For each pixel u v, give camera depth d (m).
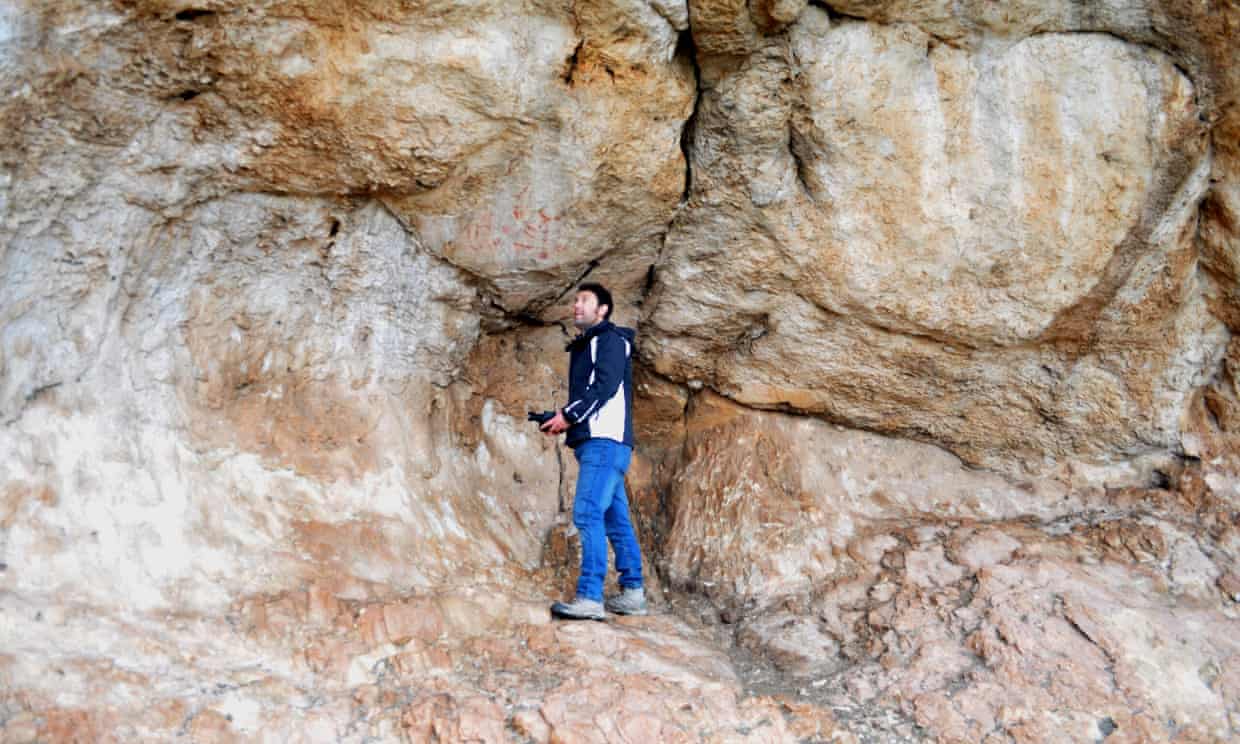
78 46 3.43
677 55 4.20
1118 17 4.35
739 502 5.16
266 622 3.65
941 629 4.38
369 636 3.79
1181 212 4.68
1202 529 4.86
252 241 4.14
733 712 3.79
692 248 4.78
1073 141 4.53
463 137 4.06
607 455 4.43
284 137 3.89
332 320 4.46
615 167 4.34
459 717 3.50
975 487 5.33
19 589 3.32
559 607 4.30
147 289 3.96
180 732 3.18
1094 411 5.10
